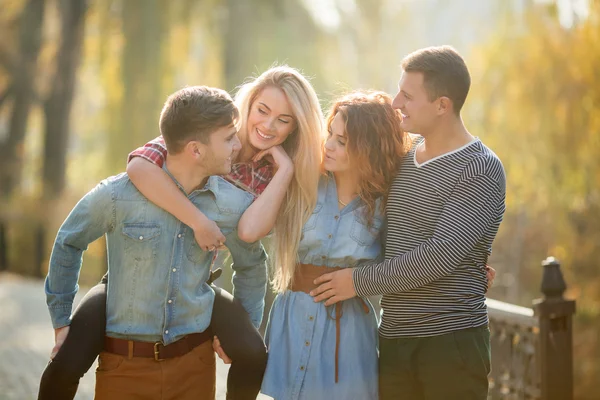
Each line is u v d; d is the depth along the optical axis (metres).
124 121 22.05
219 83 24.33
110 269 3.64
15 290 17.45
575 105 18.12
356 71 24.59
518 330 6.27
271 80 4.16
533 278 26.64
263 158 4.27
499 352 6.48
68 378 3.51
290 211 4.07
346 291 3.94
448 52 3.97
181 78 23.61
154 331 3.60
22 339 10.91
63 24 29.53
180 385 3.67
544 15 19.47
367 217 4.13
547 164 19.11
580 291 20.22
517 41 20.06
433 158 4.00
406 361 4.00
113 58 23.83
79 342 3.56
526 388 6.15
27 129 34.62
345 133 4.03
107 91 23.42
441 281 3.95
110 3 24.03
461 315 3.95
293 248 4.05
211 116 3.51
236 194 3.83
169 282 3.59
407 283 3.83
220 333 3.79
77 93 33.94
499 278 27.45
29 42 31.59
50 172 29.83
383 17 25.61
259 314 4.12
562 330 6.02
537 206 20.62
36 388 7.84
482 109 20.78
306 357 4.00
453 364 3.92
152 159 3.60
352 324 4.07
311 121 4.11
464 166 3.90
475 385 3.95
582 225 20.30
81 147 36.19
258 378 3.84
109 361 3.62
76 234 3.58
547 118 18.75
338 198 4.17
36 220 26.36
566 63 18.27
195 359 3.70
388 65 24.94
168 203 3.53
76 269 3.66
